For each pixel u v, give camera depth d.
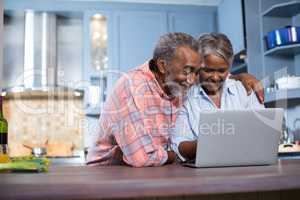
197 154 1.08
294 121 2.77
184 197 0.94
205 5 3.57
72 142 3.23
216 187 0.76
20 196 0.69
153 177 0.79
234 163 1.12
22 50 3.36
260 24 3.01
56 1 3.29
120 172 0.96
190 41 1.36
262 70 2.97
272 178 0.80
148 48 3.40
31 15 3.27
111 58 3.34
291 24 3.04
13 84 3.29
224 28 3.42
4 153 1.20
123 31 3.39
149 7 3.46
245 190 0.78
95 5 3.36
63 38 3.54
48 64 3.27
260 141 1.12
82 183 0.72
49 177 0.85
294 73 2.97
